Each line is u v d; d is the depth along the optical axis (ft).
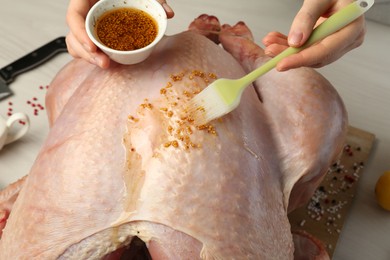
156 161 1.65
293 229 2.42
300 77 1.99
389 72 3.07
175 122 1.71
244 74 2.06
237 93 1.66
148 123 1.72
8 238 1.77
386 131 2.82
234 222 1.64
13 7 3.28
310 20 1.70
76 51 1.84
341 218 2.45
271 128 1.92
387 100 2.96
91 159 1.68
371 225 2.48
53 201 1.68
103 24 1.78
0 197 2.20
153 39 1.77
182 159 1.65
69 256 1.66
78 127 1.76
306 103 1.93
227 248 1.62
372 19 3.28
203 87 1.82
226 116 1.78
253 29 3.27
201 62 1.91
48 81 2.97
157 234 1.61
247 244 1.65
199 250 1.60
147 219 1.60
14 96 2.89
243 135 1.78
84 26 1.82
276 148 1.90
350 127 2.74
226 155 1.70
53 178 1.71
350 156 2.65
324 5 1.79
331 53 1.78
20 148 2.71
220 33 2.40
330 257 2.35
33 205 1.72
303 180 1.95
